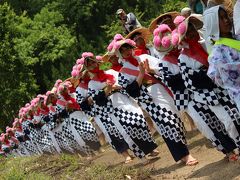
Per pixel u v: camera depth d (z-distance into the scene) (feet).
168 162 44.04
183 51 35.40
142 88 41.29
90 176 47.19
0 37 160.56
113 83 47.06
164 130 40.68
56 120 65.31
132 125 44.93
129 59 42.24
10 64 156.87
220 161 38.24
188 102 36.94
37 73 174.40
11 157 94.22
